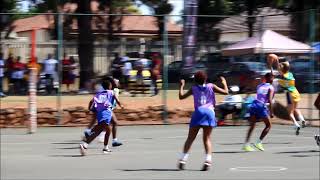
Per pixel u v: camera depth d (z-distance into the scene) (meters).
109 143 16.06
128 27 21.05
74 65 20.28
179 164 11.59
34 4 30.50
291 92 18.19
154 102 20.95
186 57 20.83
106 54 20.52
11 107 20.11
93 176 10.87
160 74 20.84
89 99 20.47
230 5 36.03
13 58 20.19
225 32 21.36
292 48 21.34
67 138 17.27
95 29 20.53
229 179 10.51
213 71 21.09
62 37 20.11
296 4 36.47
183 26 20.83
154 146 15.49
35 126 18.69
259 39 21.56
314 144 15.93
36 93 19.72
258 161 12.80
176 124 20.95
